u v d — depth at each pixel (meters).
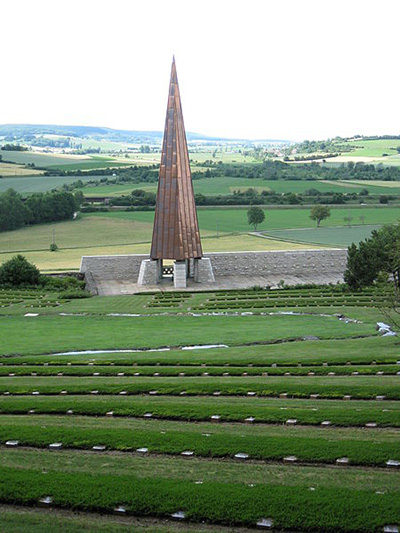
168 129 96.62
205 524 18.98
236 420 29.19
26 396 36.50
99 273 107.06
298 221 177.75
